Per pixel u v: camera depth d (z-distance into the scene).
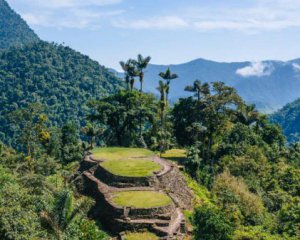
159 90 96.00
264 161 83.19
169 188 55.31
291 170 78.81
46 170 69.38
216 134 85.75
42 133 100.06
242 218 54.28
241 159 77.81
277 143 109.62
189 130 81.38
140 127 92.62
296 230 50.38
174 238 42.12
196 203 56.25
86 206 35.19
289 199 66.69
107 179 54.66
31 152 101.88
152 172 56.44
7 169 67.94
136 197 49.00
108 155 66.69
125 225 43.69
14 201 34.16
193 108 89.19
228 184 66.06
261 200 66.38
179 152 84.50
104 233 42.81
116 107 89.12
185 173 68.38
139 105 90.88
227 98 83.31
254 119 105.62
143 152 70.50
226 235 42.81
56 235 30.27
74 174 61.66
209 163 81.94
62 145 101.88
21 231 31.02
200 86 90.25
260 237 46.94
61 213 30.94
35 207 34.50
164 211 46.06
